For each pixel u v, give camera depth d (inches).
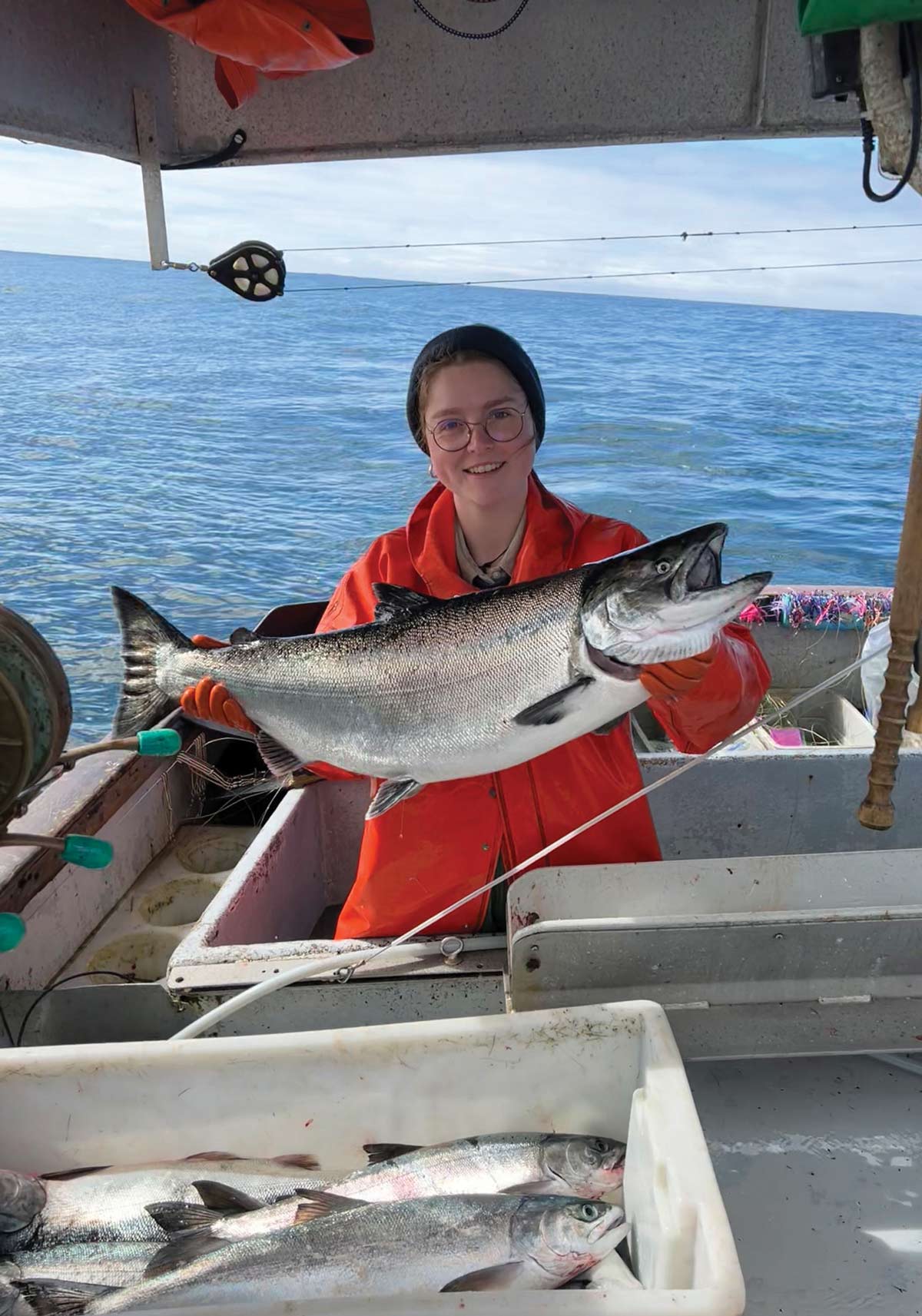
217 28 85.9
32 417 800.3
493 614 72.2
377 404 908.6
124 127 104.0
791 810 116.7
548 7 100.9
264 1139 62.0
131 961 117.9
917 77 50.7
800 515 516.7
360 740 77.9
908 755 113.9
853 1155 61.8
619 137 105.9
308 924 118.6
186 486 590.9
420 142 108.0
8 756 49.8
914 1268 53.7
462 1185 58.2
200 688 82.8
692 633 65.2
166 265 109.6
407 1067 60.7
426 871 81.9
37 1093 60.7
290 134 109.1
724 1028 67.4
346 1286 54.4
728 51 101.3
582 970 66.7
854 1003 67.2
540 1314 41.6
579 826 81.2
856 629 183.0
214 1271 55.1
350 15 89.8
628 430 737.0
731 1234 45.6
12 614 50.8
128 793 129.9
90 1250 58.2
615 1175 58.1
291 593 423.2
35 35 90.5
